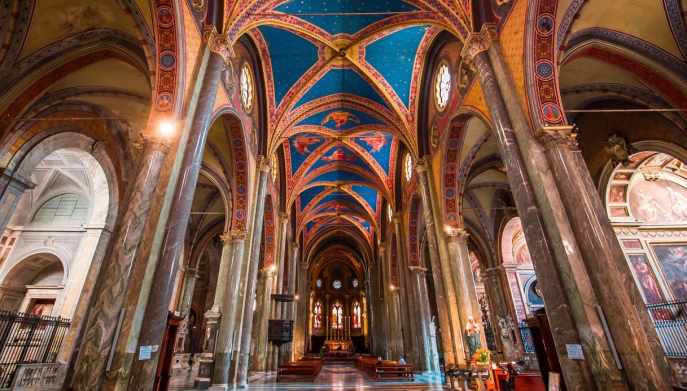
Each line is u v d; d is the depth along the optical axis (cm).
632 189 1356
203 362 955
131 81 984
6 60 728
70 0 719
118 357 483
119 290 518
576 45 838
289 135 1575
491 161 1410
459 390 946
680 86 821
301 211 2436
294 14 1127
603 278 504
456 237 1114
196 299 2464
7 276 1476
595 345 477
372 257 2902
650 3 775
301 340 2653
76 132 1049
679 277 1214
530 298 1727
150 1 655
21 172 908
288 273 2255
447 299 1079
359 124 1709
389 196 1953
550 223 564
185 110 679
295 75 1387
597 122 1168
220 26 845
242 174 1150
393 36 1233
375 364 1431
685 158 918
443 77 1182
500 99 715
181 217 604
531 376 611
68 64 837
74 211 1586
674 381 466
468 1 859
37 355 1039
